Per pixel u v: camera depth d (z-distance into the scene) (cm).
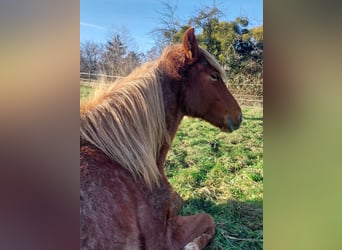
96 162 119
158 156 122
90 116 119
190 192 125
